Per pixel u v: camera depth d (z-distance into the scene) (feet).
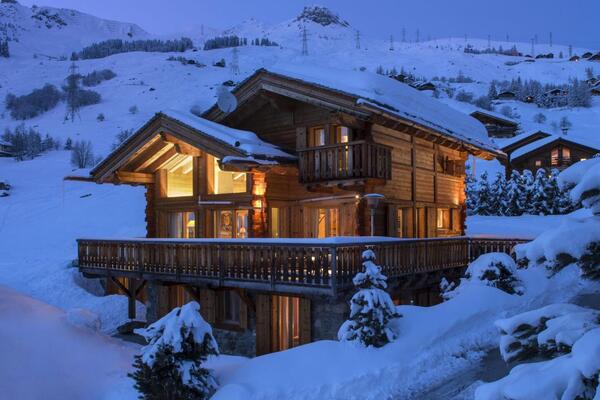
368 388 31.53
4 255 95.55
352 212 54.80
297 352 35.94
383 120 50.75
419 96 66.03
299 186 58.54
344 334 36.50
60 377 38.06
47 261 86.84
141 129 57.62
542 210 118.62
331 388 31.45
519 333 15.10
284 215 58.59
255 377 33.14
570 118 299.99
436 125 58.44
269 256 42.06
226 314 51.39
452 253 57.57
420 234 62.28
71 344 44.96
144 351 31.58
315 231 57.98
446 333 38.96
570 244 13.00
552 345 13.87
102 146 234.58
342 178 50.08
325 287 38.40
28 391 35.01
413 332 37.88
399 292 50.29
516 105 341.00
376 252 43.29
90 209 126.11
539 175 120.78
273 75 54.49
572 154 154.81
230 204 56.39
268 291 43.01
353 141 49.60
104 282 77.92
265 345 45.83
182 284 51.42
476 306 44.39
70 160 199.72
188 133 54.19
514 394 11.51
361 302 36.22
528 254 14.03
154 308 56.59
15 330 44.57
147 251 53.11
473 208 127.54
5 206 134.72
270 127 60.13
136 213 120.26
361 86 52.21
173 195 65.36
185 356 31.58
